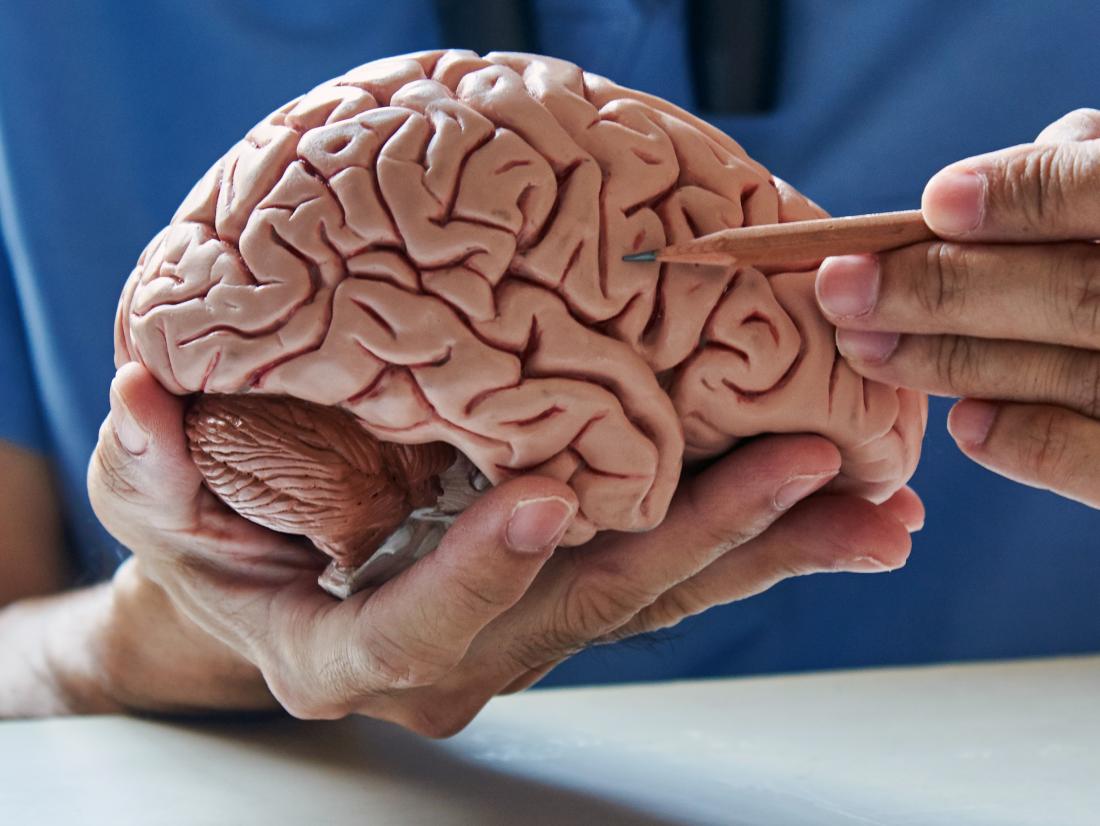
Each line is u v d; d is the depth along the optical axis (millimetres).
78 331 2430
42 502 2484
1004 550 2586
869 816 1138
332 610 1224
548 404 1060
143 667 1676
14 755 1466
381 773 1345
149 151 2457
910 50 2438
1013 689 1796
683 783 1277
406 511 1193
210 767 1382
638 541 1209
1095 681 1844
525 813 1159
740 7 2346
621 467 1104
